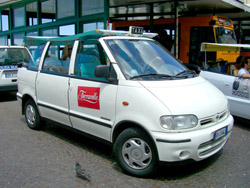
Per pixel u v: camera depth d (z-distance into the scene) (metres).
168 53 5.01
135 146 3.79
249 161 4.42
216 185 3.66
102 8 11.36
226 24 12.82
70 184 3.68
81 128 4.68
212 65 7.23
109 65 4.20
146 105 3.62
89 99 4.39
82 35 4.66
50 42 5.52
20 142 5.30
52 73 5.29
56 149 4.95
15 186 3.64
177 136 3.43
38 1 14.95
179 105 3.56
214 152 3.89
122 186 3.62
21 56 9.66
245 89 5.95
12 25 17.69
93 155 4.68
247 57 6.52
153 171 3.70
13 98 10.05
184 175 3.94
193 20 12.51
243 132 5.93
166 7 13.62
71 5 12.89
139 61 4.33
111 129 4.07
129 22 14.49
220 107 3.98
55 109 5.12
